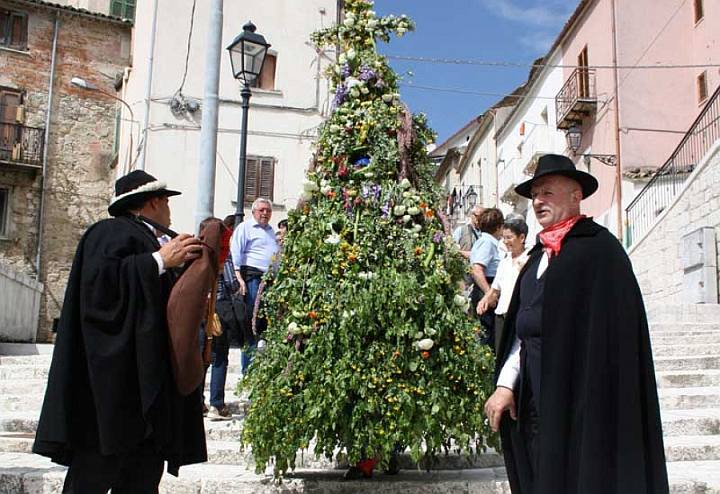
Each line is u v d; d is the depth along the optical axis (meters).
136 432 3.04
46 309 24.34
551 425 3.00
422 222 4.63
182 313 3.17
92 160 25.62
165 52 21.89
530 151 29.78
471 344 4.42
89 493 3.12
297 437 4.21
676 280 15.68
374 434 4.14
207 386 7.66
